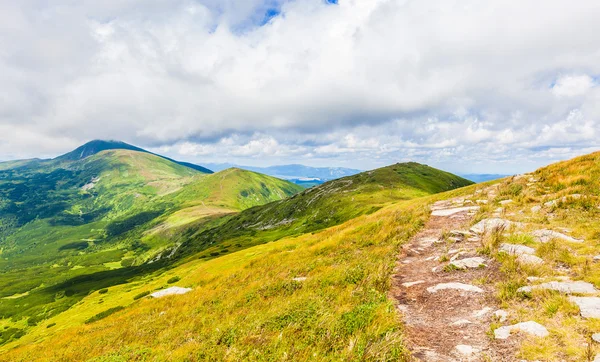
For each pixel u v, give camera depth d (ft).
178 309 76.02
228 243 524.93
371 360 26.32
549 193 72.59
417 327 31.17
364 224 105.29
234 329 44.39
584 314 26.16
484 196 92.94
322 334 34.19
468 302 34.78
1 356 93.20
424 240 66.03
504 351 24.32
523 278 35.88
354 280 51.03
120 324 83.10
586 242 42.34
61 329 162.71
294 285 60.90
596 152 90.74
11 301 631.97
